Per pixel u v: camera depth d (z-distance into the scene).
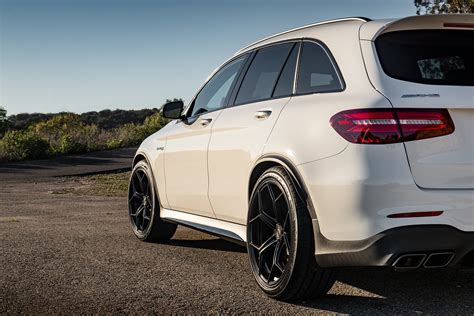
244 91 4.66
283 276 3.67
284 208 3.78
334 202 3.40
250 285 4.18
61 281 4.33
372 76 3.48
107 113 62.16
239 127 4.37
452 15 3.58
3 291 4.06
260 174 4.11
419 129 3.29
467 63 3.60
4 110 32.06
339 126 3.41
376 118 3.29
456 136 3.34
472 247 3.34
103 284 4.24
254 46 4.84
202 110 5.31
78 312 3.59
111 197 11.20
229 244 5.86
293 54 4.22
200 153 4.90
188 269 4.70
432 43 3.64
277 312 3.55
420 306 3.64
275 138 3.88
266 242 3.93
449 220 3.27
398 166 3.25
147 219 6.01
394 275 4.43
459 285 4.13
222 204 4.61
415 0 14.14
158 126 30.83
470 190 3.34
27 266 4.82
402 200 3.24
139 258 5.14
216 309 3.63
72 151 24.62
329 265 3.49
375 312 3.52
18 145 22.12
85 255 5.27
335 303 3.72
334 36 3.89
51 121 34.75
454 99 3.37
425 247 3.25
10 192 12.57
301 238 3.56
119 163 20.61
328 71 3.78
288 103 3.97
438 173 3.30
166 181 5.62
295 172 3.65
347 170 3.33
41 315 3.54
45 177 16.64
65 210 8.86
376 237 3.25
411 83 3.41
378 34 3.63
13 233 6.49
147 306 3.71
